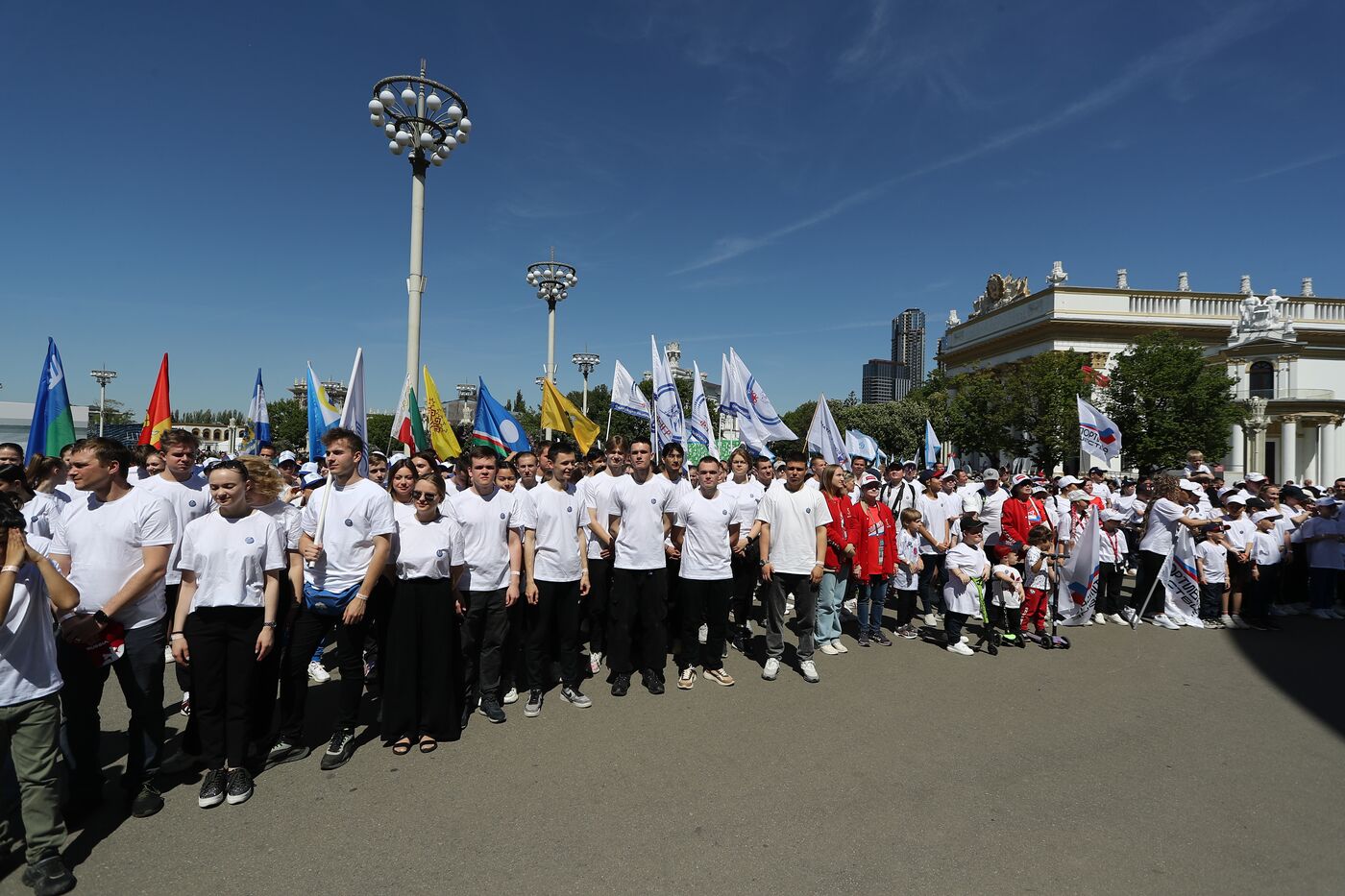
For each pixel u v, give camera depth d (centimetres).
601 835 343
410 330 1088
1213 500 1049
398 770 418
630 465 594
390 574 458
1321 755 452
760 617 851
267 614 397
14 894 296
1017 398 3212
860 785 401
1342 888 307
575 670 545
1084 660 682
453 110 1117
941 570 864
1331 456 3750
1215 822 363
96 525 378
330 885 299
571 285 1772
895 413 4941
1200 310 4325
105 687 571
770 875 310
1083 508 857
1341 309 4656
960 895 297
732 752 447
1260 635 800
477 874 308
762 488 780
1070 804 381
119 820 357
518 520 525
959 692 576
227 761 380
